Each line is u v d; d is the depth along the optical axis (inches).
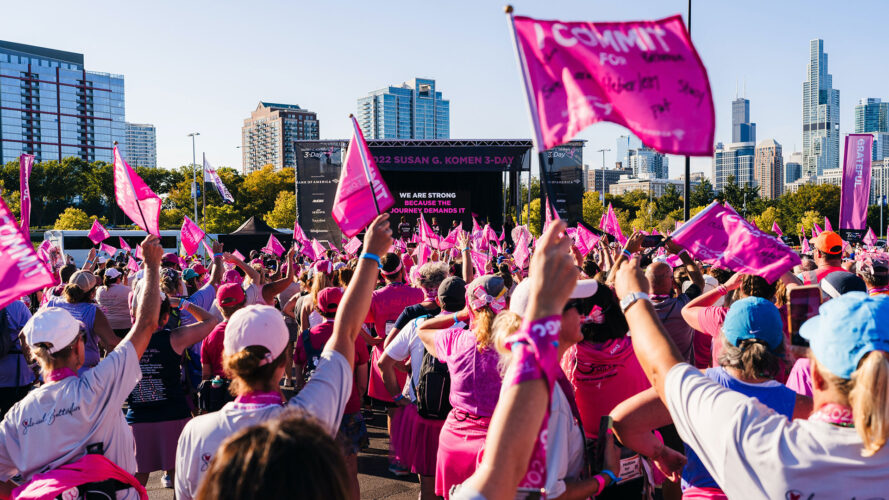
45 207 4040.4
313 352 183.9
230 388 92.8
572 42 67.9
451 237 601.3
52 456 104.3
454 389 128.3
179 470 89.8
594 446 104.8
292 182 3452.3
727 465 67.4
